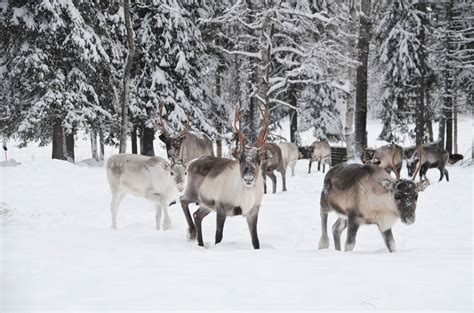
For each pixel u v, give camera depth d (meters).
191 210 12.41
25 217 10.63
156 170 10.16
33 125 21.34
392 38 29.48
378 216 7.34
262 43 20.80
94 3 23.52
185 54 24.67
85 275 5.48
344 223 8.30
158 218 10.31
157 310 4.22
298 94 31.08
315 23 22.61
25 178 16.94
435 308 4.13
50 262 6.14
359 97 18.80
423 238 9.34
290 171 24.61
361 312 4.07
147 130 25.75
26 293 4.78
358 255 6.51
